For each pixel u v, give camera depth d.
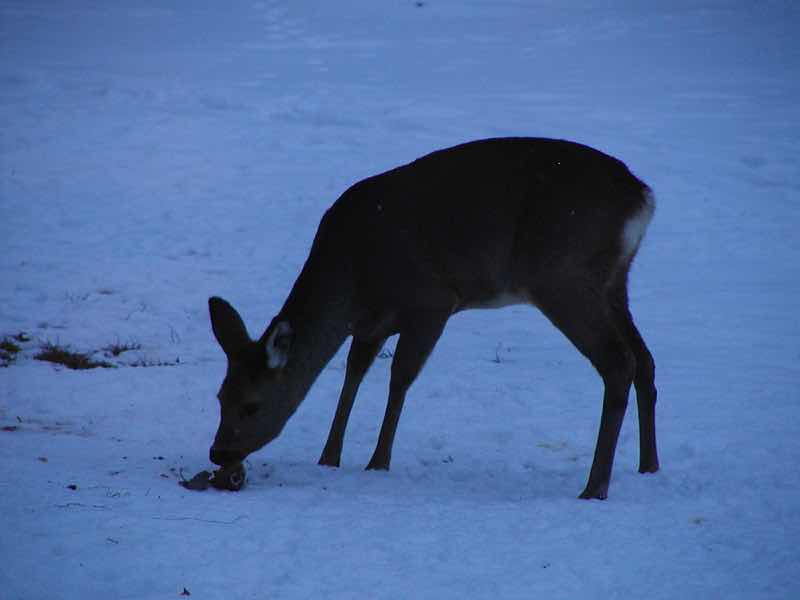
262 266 21.61
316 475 10.00
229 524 8.11
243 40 48.41
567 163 9.62
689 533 8.14
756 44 48.00
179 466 10.06
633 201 9.60
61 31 49.03
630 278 21.16
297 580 7.06
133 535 7.71
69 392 13.10
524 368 14.77
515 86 39.19
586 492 9.27
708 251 23.20
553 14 56.38
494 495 9.45
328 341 10.27
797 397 12.90
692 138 32.12
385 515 8.53
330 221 10.45
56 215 24.69
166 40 47.72
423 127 33.00
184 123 33.00
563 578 7.20
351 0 59.59
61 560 7.19
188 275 20.62
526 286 9.65
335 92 37.25
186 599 6.70
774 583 7.14
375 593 6.87
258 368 9.66
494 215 9.70
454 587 7.00
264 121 33.69
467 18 55.16
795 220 25.55
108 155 29.78
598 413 12.48
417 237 9.97
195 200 26.36
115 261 21.38
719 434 11.35
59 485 8.89
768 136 32.47
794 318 17.94
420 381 14.05
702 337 16.66
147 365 14.90
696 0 60.53
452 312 10.15
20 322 17.08
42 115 33.34
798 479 9.73
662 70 42.47
